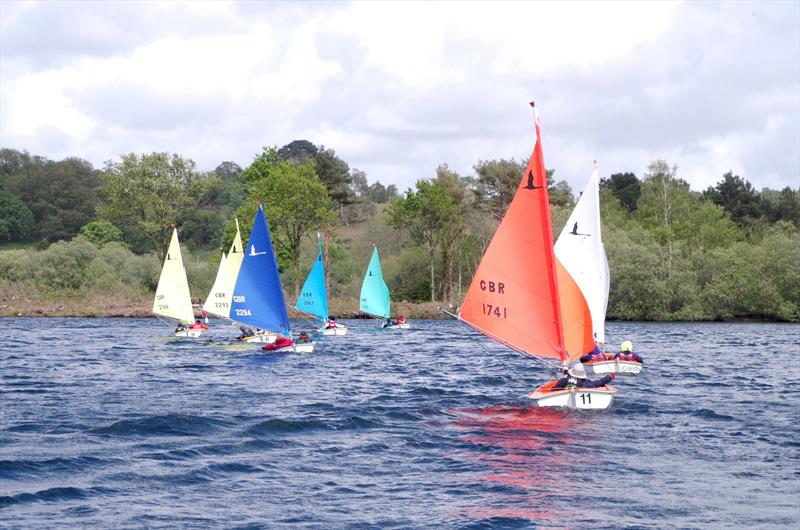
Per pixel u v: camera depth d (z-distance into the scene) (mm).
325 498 18531
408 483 19781
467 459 22109
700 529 16594
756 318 102375
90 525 16547
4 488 18984
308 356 50719
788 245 100500
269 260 48594
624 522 17000
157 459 21891
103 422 27031
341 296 117000
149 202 111938
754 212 139125
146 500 18281
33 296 104938
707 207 121812
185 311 63469
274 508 17797
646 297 99625
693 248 108250
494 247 28922
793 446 23953
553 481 19984
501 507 17938
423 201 105688
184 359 48469
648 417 28453
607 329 85938
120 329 76188
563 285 30500
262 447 23516
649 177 136500
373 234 132625
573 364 30453
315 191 104000
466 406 30797
